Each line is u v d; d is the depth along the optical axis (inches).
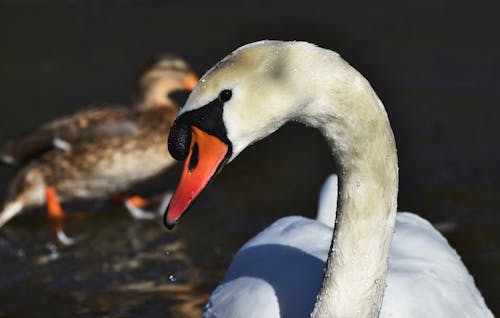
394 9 856.9
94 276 418.9
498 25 791.7
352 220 234.5
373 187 230.5
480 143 558.9
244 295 285.1
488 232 439.5
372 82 679.7
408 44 757.3
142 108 524.4
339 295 238.5
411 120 602.9
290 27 810.8
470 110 613.0
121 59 754.8
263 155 574.2
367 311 238.8
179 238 459.2
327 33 794.2
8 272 427.8
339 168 232.8
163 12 879.1
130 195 530.6
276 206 491.5
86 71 732.7
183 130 224.4
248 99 220.8
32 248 458.3
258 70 220.7
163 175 564.1
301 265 287.1
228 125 222.4
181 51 765.3
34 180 500.1
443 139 568.4
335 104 221.1
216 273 414.9
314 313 243.9
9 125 624.1
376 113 224.1
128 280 412.5
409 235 304.5
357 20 827.4
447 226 450.3
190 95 225.0
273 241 308.7
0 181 552.1
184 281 407.8
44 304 390.9
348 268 236.8
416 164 535.5
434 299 278.2
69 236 472.4
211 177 223.9
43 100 672.4
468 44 748.6
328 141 229.6
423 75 687.1
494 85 657.0
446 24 802.8
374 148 226.5
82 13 883.4
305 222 315.6
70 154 501.7
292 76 219.6
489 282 384.5
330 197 338.6
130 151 506.0
